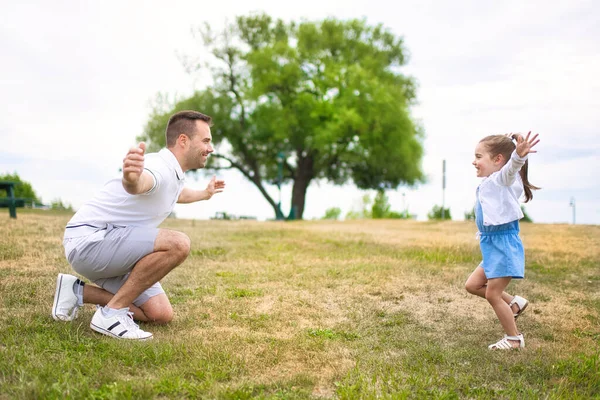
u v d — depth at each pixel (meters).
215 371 3.12
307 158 32.75
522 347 3.83
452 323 4.59
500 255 3.77
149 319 4.11
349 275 6.29
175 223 13.16
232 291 5.39
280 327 4.26
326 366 3.36
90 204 3.81
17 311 4.19
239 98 32.06
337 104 29.73
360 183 33.69
